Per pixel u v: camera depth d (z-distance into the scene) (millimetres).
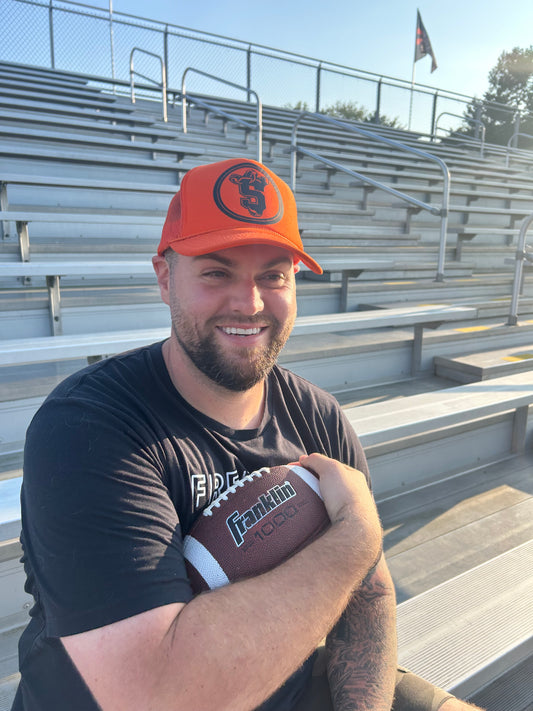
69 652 659
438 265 5301
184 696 662
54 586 678
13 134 5445
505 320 4715
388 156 10117
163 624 671
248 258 867
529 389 2881
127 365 926
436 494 2590
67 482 708
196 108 10266
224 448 928
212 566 808
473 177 10312
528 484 2707
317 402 1157
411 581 1932
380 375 3682
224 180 889
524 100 34094
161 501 774
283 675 724
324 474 958
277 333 926
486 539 2213
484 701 1422
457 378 3686
